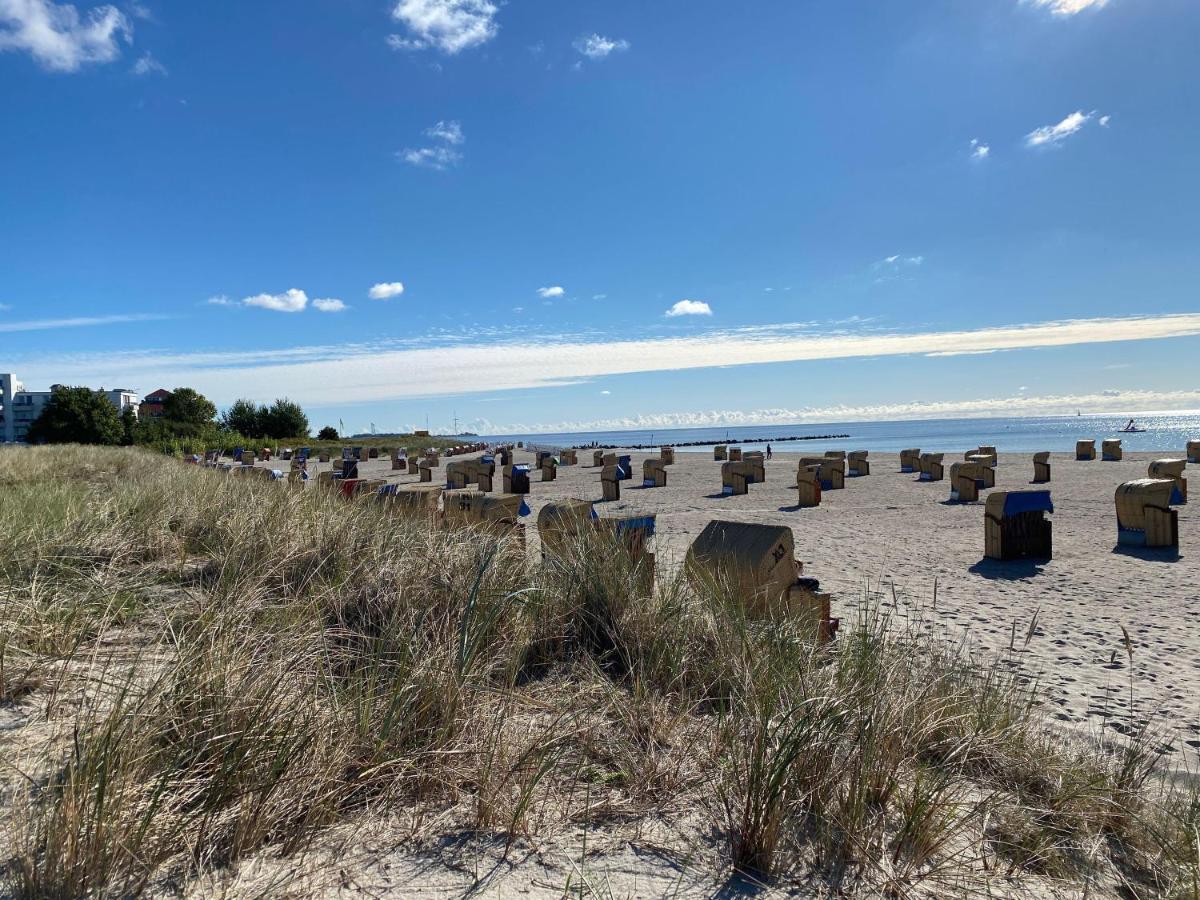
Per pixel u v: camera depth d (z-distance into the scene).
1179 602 8.23
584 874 2.35
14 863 2.03
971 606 8.16
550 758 2.90
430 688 3.28
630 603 4.72
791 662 3.94
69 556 5.12
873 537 13.59
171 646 3.71
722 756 3.11
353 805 2.64
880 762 3.00
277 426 76.62
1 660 3.20
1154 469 17.25
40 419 61.22
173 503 7.64
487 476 23.11
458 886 2.23
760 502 20.27
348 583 4.75
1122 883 2.66
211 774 2.51
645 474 26.81
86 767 2.28
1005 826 2.89
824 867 2.49
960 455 39.97
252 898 2.06
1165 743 4.31
